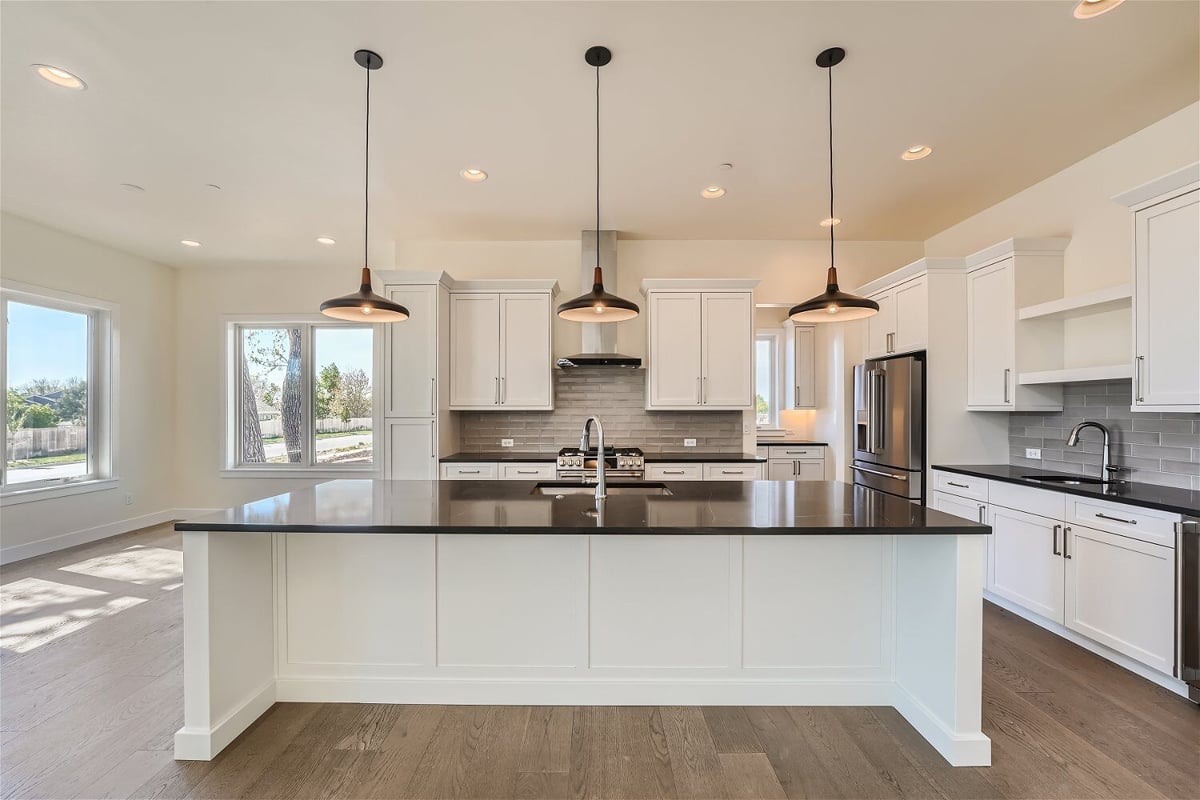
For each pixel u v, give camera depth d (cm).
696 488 271
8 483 419
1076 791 172
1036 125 284
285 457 572
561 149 308
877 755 190
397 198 377
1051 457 348
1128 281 299
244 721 205
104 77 238
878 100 260
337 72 236
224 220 420
